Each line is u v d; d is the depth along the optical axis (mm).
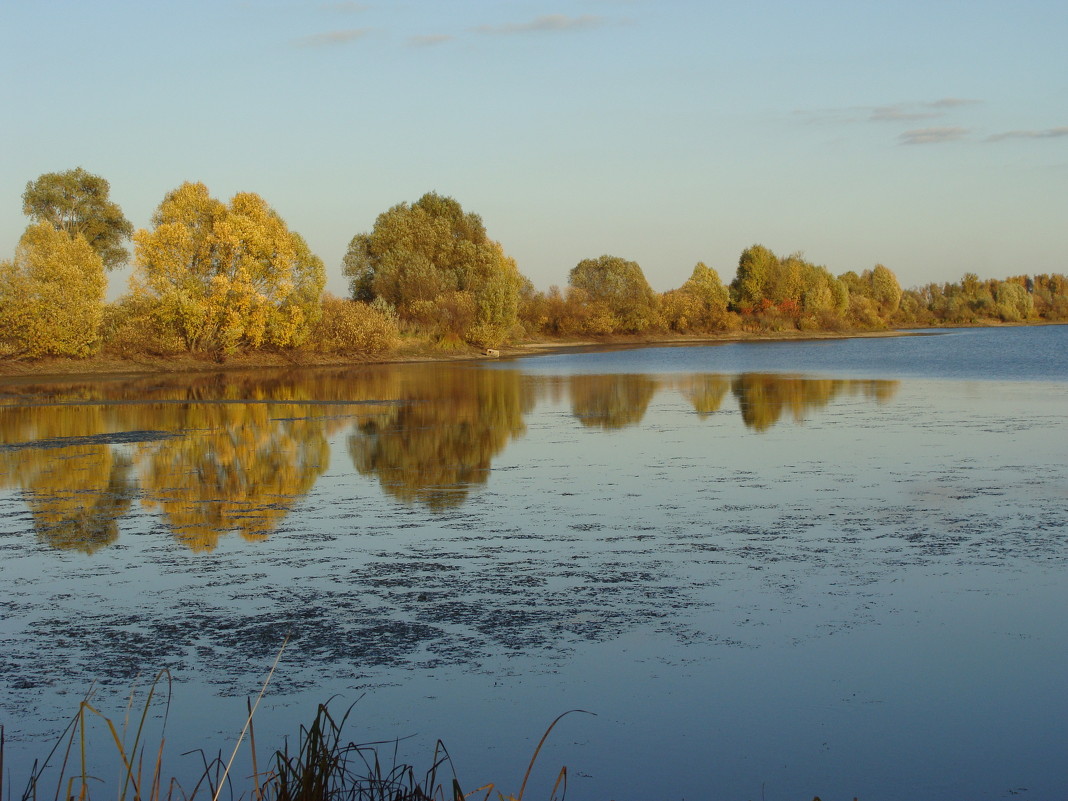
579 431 23391
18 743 6684
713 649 8266
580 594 9828
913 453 18906
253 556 11461
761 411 27781
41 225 50656
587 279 107500
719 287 117562
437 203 80562
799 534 12258
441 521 13273
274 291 56125
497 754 6484
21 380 45156
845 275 148875
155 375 48844
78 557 11492
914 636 8523
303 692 7484
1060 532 12125
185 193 54781
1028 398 31031
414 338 68250
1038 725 6832
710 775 6203
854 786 6062
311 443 21375
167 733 6828
